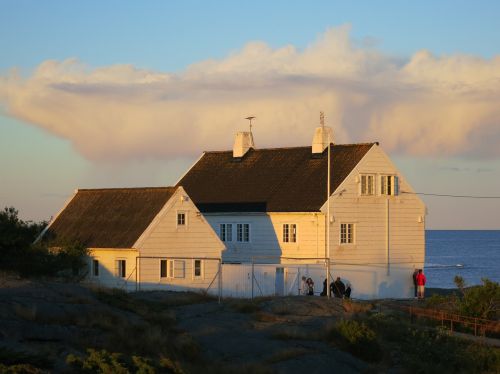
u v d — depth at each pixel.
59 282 64.56
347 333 50.88
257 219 89.19
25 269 67.38
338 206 84.88
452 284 137.00
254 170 95.94
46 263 68.94
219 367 44.16
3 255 67.06
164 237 74.00
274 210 87.88
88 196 82.12
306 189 87.81
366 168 87.12
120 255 73.38
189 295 64.19
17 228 72.12
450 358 50.91
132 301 56.75
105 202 79.81
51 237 78.31
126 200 78.44
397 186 89.00
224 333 51.78
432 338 54.44
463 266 195.88
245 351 48.38
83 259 74.56
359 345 50.31
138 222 74.44
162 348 45.56
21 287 54.31
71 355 39.34
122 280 72.75
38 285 55.88
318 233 84.56
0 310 46.88
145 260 72.62
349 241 85.69
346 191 85.56
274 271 77.12
